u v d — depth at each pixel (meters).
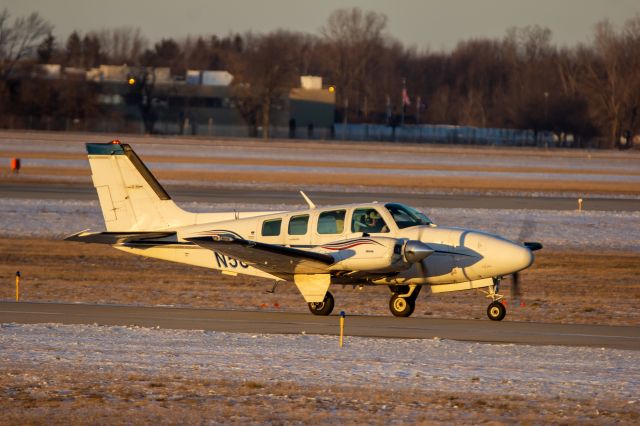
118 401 43.44
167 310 74.19
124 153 78.69
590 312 77.56
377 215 71.38
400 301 72.69
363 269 68.31
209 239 66.31
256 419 40.62
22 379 47.44
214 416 41.09
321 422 40.19
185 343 57.22
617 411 41.75
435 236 70.50
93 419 40.59
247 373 48.88
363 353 54.31
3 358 52.16
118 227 79.25
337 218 71.94
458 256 69.50
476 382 46.97
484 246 69.25
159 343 57.12
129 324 65.56
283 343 57.50
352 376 48.22
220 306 78.88
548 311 77.94
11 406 42.56
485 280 70.25
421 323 68.19
